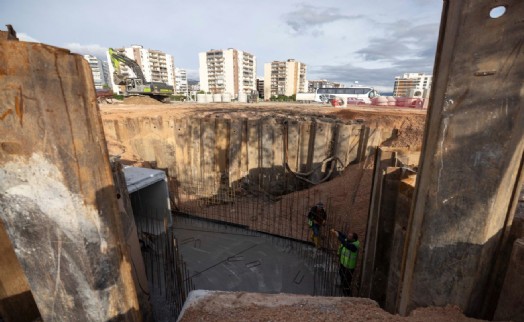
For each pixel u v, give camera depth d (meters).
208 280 6.95
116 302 2.29
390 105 21.88
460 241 2.30
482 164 2.11
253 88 96.94
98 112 2.07
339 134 11.02
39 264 2.10
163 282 6.34
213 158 12.86
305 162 11.88
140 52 86.12
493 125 2.02
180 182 13.55
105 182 2.14
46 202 1.91
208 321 2.01
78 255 2.04
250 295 2.34
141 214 8.71
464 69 2.05
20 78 1.64
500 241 2.38
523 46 1.83
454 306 2.42
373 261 4.97
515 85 1.90
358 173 10.26
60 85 1.75
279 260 7.71
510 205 2.30
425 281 2.54
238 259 7.78
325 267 7.25
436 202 2.36
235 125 12.22
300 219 9.68
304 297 2.34
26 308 3.29
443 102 2.20
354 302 2.32
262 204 11.52
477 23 1.94
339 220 8.36
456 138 2.18
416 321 2.15
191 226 9.93
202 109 19.38
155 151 13.62
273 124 11.96
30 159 1.80
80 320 2.24
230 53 82.88
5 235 3.04
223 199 12.27
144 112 16.88
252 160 12.44
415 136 10.83
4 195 1.89
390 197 4.59
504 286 2.23
